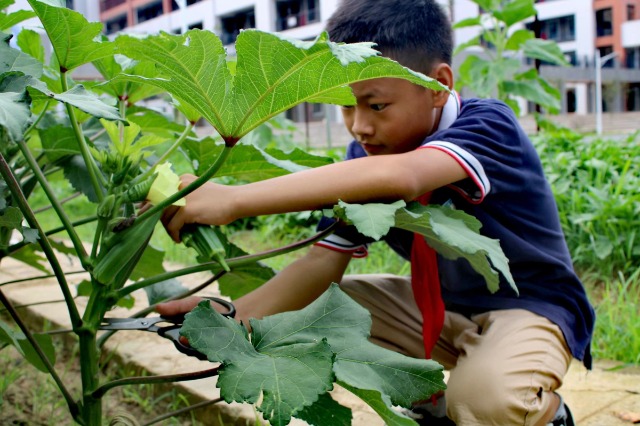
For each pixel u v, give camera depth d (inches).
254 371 39.1
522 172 61.5
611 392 78.6
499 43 197.9
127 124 39.9
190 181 50.4
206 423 75.7
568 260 67.1
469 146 56.4
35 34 63.2
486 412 55.8
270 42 38.8
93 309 47.0
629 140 202.7
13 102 37.1
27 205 46.1
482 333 64.0
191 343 40.4
